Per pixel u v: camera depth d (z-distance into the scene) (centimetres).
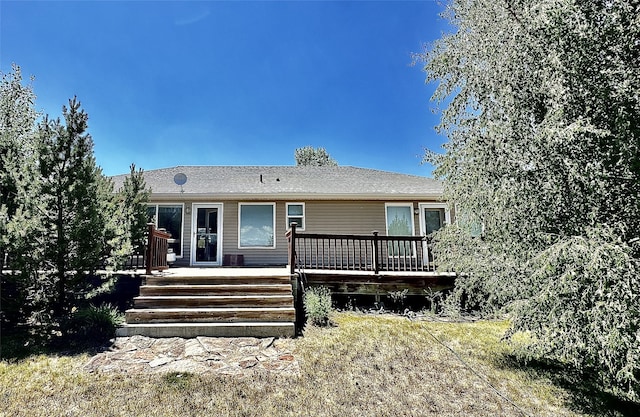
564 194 416
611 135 376
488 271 508
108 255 631
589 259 347
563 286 368
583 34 383
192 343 542
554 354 435
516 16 482
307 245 1197
